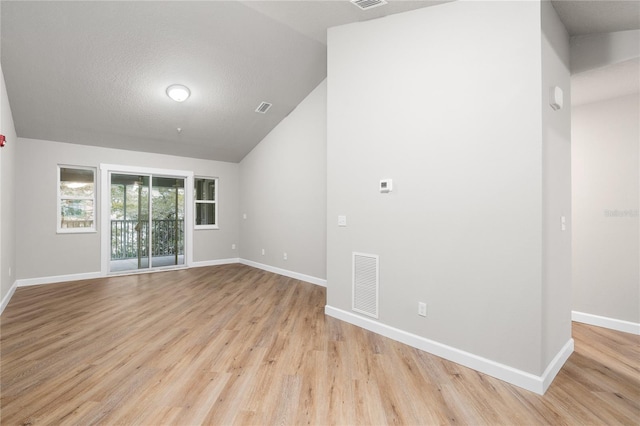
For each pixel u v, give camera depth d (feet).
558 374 6.95
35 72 11.62
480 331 7.11
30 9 9.45
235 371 7.02
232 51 12.26
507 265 6.72
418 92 8.34
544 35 6.55
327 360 7.57
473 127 7.27
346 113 10.22
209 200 21.93
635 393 6.23
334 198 10.62
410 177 8.49
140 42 11.16
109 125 15.48
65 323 10.03
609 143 9.75
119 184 18.48
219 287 15.02
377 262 9.29
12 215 13.64
